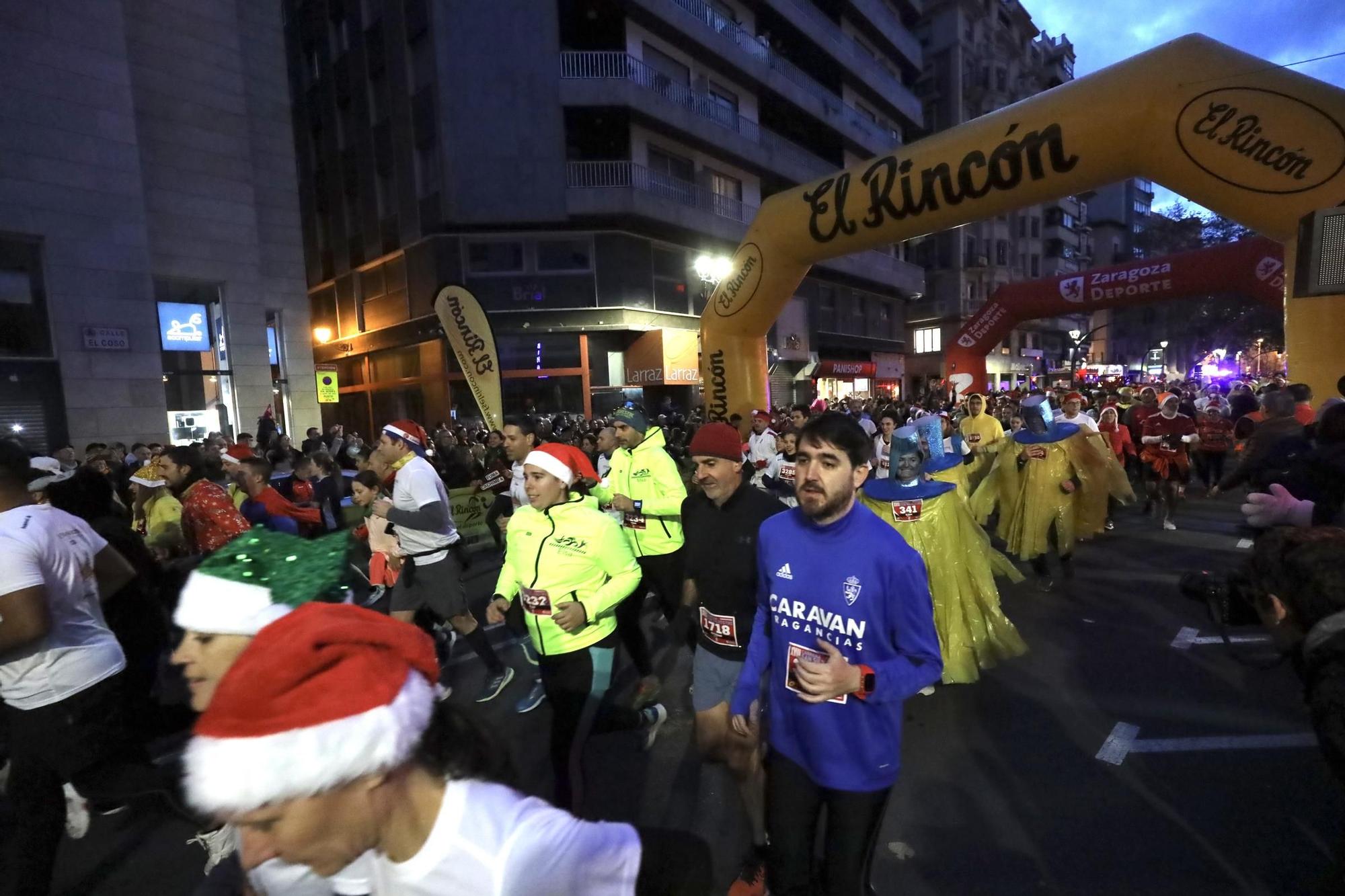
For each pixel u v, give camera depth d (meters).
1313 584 1.59
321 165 25.69
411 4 20.23
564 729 2.88
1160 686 4.23
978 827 2.98
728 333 9.61
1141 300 16.09
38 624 2.22
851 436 1.97
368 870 0.96
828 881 2.03
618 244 21.03
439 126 19.72
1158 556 7.23
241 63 15.93
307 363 18.92
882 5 33.59
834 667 1.81
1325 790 3.08
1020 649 4.26
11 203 11.84
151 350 13.54
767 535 2.22
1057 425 6.22
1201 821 2.92
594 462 11.20
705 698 2.81
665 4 21.50
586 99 19.91
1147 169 5.80
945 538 4.23
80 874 2.92
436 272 20.58
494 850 0.91
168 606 4.30
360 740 0.79
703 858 1.73
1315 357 5.30
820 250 8.27
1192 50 5.50
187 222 15.01
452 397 21.16
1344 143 4.82
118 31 13.05
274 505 5.48
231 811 0.80
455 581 4.36
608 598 2.78
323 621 0.88
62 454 9.66
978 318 19.22
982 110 47.53
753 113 26.52
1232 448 11.60
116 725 2.57
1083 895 2.54
